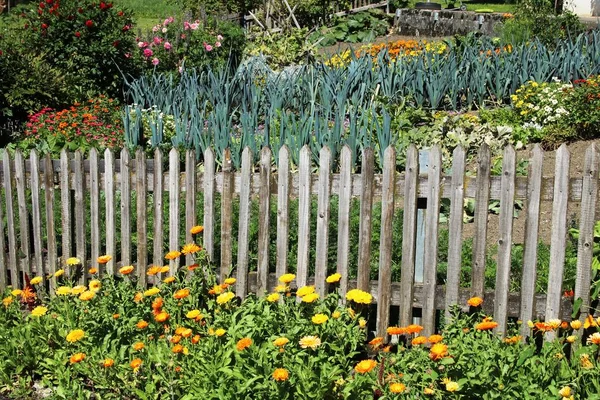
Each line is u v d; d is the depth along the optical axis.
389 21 22.77
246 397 3.56
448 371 3.56
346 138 8.29
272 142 8.46
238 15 20.72
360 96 10.18
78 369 4.23
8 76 11.51
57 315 4.68
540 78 10.91
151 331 4.40
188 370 3.94
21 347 4.49
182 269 4.91
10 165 5.65
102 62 13.08
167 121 10.06
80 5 13.29
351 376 3.99
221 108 9.01
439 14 21.70
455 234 4.45
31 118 10.79
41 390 4.44
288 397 3.51
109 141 9.86
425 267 4.53
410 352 3.94
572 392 3.67
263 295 4.88
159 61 14.00
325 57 15.92
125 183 5.27
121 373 4.03
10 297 5.00
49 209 5.59
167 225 6.57
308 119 8.41
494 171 8.41
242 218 4.88
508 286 4.43
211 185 4.93
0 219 5.76
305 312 4.23
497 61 10.95
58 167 5.58
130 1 33.38
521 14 16.78
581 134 9.34
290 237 6.11
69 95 12.22
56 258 5.68
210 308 4.54
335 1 22.39
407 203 4.48
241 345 3.61
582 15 23.16
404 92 10.91
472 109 11.02
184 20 14.70
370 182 4.54
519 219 7.17
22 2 26.52
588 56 11.58
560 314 4.40
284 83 10.66
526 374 3.67
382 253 4.59
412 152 4.42
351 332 4.05
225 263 4.99
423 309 4.57
